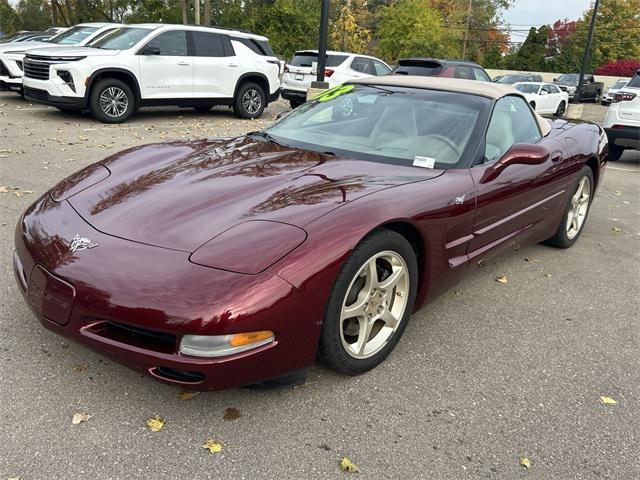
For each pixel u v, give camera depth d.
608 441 2.39
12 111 10.95
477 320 3.45
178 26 10.80
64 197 2.80
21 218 2.81
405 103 3.71
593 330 3.43
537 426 2.45
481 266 3.52
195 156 3.22
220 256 2.19
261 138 3.67
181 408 2.39
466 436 2.35
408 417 2.44
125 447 2.14
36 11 49.09
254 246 2.23
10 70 12.16
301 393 2.55
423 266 2.91
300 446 2.21
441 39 39.09
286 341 2.22
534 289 4.01
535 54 55.59
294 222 2.36
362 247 2.44
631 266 4.63
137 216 2.47
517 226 3.79
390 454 2.21
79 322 2.22
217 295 2.06
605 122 9.70
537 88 19.55
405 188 2.81
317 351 2.43
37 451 2.09
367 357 2.69
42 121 9.87
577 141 4.59
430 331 3.25
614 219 6.12
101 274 2.18
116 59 9.87
